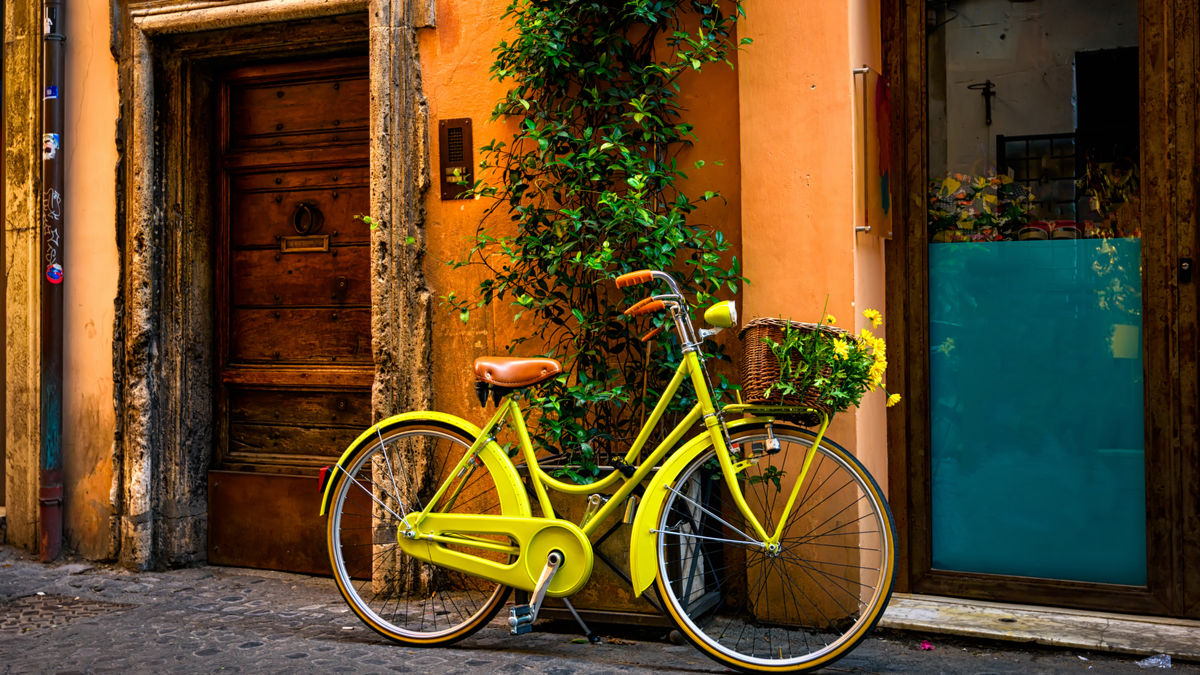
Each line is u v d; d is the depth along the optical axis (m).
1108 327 3.70
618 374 3.99
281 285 4.96
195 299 4.99
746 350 3.21
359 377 4.74
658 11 3.89
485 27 4.33
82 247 5.00
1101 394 3.71
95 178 4.96
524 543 3.45
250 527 4.92
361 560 4.67
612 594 3.62
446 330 4.41
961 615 3.65
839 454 3.26
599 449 3.99
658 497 3.33
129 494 4.87
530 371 3.49
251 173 5.01
